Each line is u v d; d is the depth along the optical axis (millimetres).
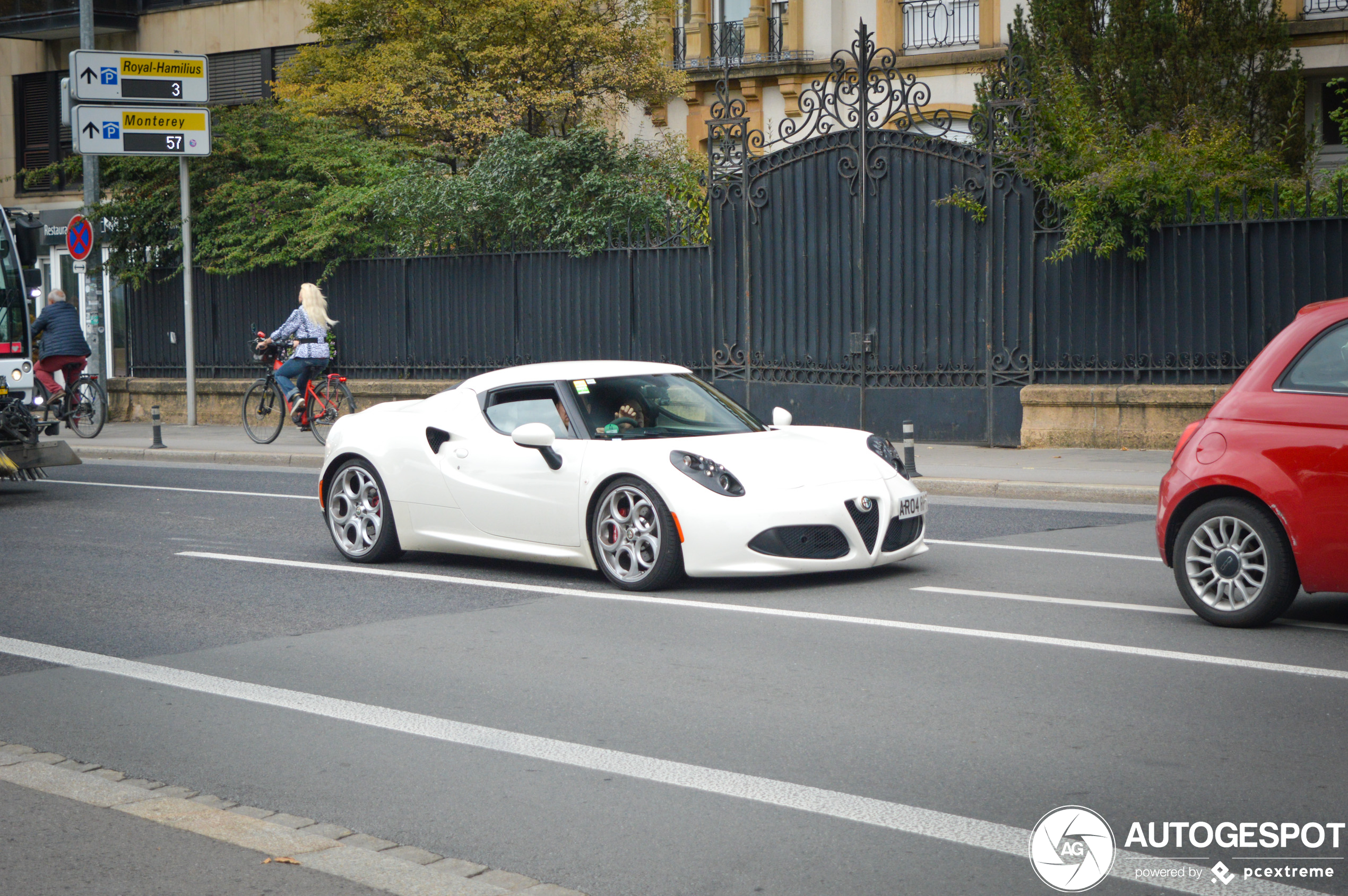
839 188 15727
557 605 7840
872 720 5414
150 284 22000
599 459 8250
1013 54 18188
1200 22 18578
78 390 18953
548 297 18047
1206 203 13922
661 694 5875
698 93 26734
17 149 33875
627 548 8180
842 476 8148
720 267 16594
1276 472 6582
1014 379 14852
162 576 9094
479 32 21938
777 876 3941
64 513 12359
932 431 15305
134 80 19422
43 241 31734
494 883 3904
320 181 21172
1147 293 14164
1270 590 6688
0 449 12641
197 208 21141
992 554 9250
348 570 9195
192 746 5340
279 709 5824
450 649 6828
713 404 9039
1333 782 4598
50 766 5082
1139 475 12430
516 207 18453
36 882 3980
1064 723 5309
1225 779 4648
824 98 15883
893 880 3893
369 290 19750
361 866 4047
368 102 22328
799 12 25625
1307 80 21984
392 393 19297
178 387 21516
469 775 4906
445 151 22703
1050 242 14617
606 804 4566
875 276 15562
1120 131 14664
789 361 16188
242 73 31297
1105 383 14430
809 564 7895
